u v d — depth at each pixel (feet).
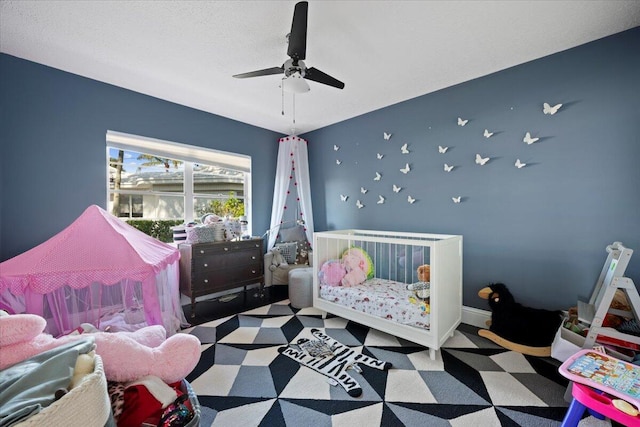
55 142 7.67
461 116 8.57
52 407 2.17
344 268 8.88
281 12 5.41
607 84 6.36
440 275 6.46
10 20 5.61
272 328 8.16
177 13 5.42
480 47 6.66
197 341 4.20
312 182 13.33
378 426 4.44
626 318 5.65
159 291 7.00
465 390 5.32
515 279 7.72
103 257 5.51
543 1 5.17
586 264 6.68
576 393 3.81
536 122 7.30
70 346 3.03
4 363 2.85
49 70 7.52
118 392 3.38
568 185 6.89
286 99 9.61
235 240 10.71
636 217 6.09
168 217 10.58
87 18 5.56
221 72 7.73
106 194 8.54
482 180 8.24
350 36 6.15
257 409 4.85
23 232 7.25
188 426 3.15
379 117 10.61
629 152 6.15
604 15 5.57
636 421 3.26
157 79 8.18
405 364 6.21
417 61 7.24
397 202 10.22
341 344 7.11
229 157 11.91
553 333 6.46
